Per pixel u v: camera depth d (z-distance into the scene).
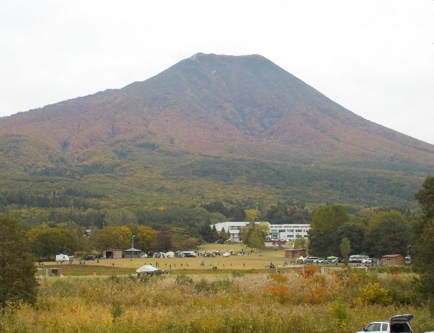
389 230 149.25
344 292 71.62
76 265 137.12
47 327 48.19
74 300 64.94
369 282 73.25
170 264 135.00
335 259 150.00
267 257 178.25
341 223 161.62
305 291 71.88
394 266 119.06
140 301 68.06
